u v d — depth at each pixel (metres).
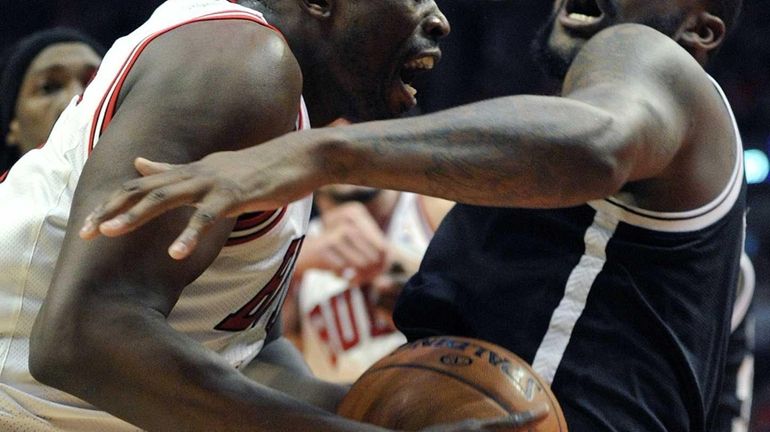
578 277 3.61
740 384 4.64
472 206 3.85
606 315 3.61
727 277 3.80
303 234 3.52
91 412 3.28
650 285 3.60
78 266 2.78
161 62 3.04
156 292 2.83
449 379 3.28
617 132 2.80
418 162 2.66
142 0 14.84
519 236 3.72
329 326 8.10
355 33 3.46
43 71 6.81
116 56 3.32
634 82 3.09
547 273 3.65
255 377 4.04
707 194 3.56
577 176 2.74
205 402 2.77
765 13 15.06
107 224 2.44
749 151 15.27
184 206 2.85
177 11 3.27
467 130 2.70
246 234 3.20
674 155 3.21
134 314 2.77
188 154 2.89
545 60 4.00
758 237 15.34
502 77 14.09
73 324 2.74
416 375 3.32
